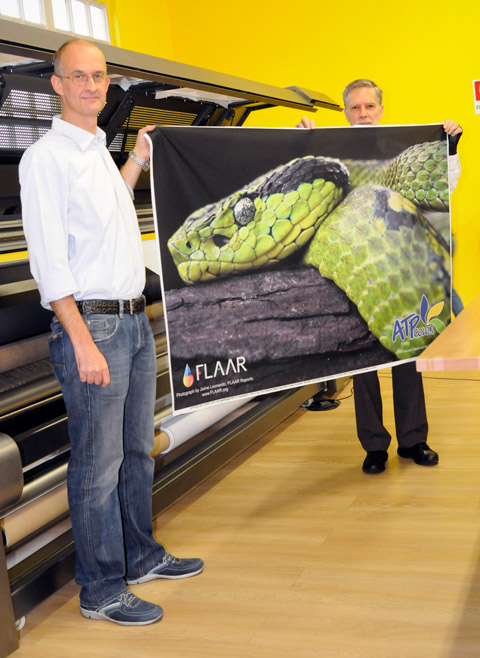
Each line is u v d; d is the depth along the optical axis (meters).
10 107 2.62
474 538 2.43
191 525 2.79
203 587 2.30
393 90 5.51
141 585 2.36
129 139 3.39
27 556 2.39
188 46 6.18
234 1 5.92
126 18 5.89
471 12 5.16
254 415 3.50
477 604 2.03
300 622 2.04
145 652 1.99
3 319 2.61
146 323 2.23
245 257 2.51
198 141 2.38
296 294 2.63
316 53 5.71
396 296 2.84
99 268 2.04
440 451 3.30
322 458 3.40
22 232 2.90
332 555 2.42
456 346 1.54
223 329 2.49
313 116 5.81
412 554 2.36
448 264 2.92
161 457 3.32
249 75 6.00
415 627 1.95
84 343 1.99
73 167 1.99
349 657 1.85
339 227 2.70
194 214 2.40
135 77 2.80
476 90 5.25
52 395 2.52
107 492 2.13
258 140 2.50
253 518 2.79
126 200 2.17
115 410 2.10
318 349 2.70
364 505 2.80
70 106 2.04
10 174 2.87
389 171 2.77
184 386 2.43
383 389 4.55
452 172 2.99
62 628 2.16
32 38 2.28
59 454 2.69
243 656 1.91
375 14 5.45
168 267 2.37
